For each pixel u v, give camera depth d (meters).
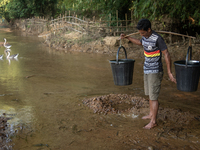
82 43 13.56
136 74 7.62
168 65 3.56
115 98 5.09
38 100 5.06
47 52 12.53
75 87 6.14
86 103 4.86
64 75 7.50
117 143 3.32
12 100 5.05
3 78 7.05
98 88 6.06
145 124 3.94
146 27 3.42
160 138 3.46
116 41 12.59
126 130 3.72
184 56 10.20
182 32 13.15
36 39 19.03
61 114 4.31
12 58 10.75
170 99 5.22
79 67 8.76
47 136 3.50
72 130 3.70
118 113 4.40
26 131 3.65
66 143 3.31
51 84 6.41
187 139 3.43
